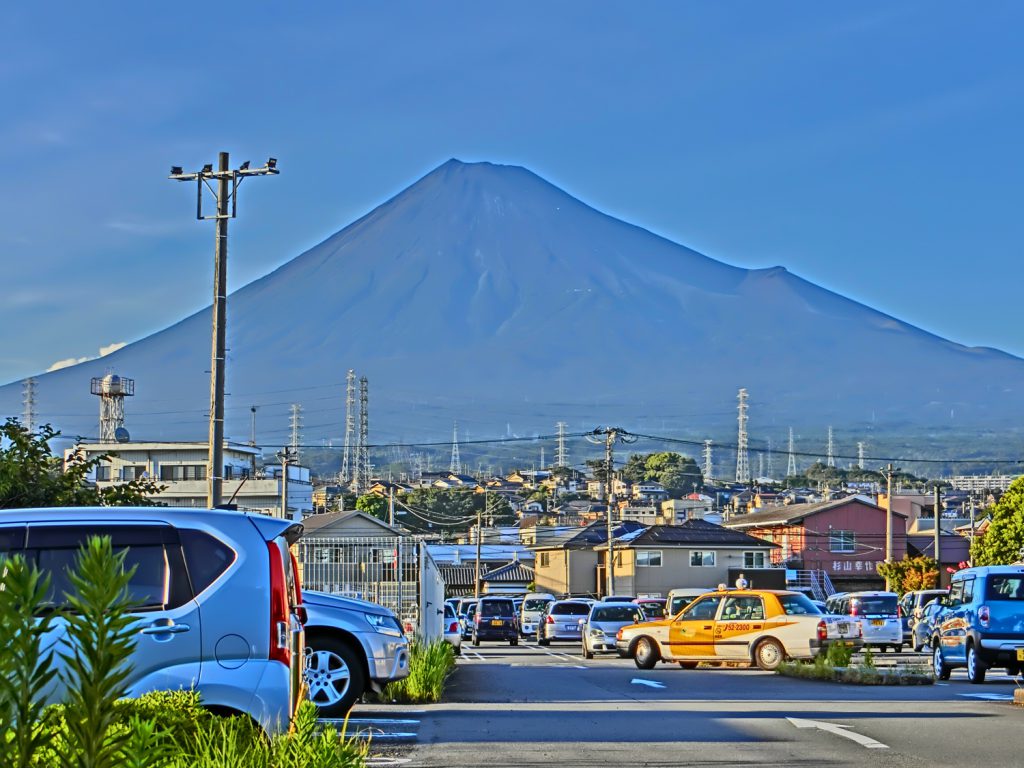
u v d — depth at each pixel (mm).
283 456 68750
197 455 92188
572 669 38312
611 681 31266
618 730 18750
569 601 68375
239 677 12984
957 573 33625
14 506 26203
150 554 13172
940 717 20875
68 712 4973
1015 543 71375
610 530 82812
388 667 20219
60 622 11570
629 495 198500
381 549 35719
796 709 22328
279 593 13352
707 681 31562
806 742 17500
